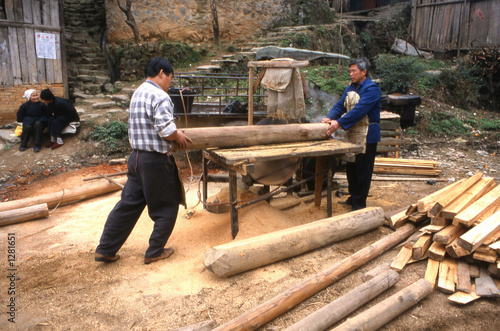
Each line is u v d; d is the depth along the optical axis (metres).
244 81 10.40
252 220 4.13
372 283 3.04
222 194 4.62
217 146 3.99
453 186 4.57
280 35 11.95
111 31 11.10
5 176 6.64
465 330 2.76
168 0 11.23
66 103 7.63
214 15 11.66
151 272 3.50
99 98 9.84
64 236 4.33
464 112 9.97
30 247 4.05
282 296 2.88
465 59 11.59
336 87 9.20
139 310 2.96
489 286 3.09
